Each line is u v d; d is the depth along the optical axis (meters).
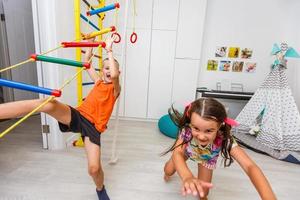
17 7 3.11
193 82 3.26
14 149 2.09
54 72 1.96
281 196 1.58
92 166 1.25
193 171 1.84
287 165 2.07
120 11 3.09
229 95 3.16
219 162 2.01
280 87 2.56
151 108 3.36
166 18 3.09
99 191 1.37
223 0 3.32
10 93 3.19
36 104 1.07
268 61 3.45
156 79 3.28
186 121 1.18
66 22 2.10
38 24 1.87
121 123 3.19
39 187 1.51
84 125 1.33
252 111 2.82
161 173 1.78
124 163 1.92
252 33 3.40
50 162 1.86
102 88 1.48
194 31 3.11
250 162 1.00
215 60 3.50
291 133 2.40
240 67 3.49
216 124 0.96
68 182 1.58
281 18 3.33
